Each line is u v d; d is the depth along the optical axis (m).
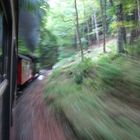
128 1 17.28
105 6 24.09
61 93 15.14
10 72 3.78
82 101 11.81
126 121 8.45
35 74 30.89
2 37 3.20
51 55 43.72
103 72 14.81
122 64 14.53
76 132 8.55
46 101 14.33
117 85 12.34
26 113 11.63
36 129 9.52
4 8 3.11
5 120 3.92
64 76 23.09
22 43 24.53
